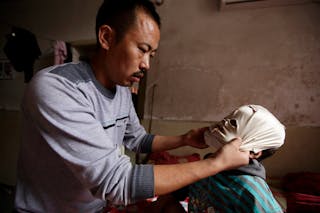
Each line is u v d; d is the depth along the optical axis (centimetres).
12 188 228
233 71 202
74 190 67
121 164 55
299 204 128
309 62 180
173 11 222
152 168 54
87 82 65
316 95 178
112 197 54
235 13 201
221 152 56
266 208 62
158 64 226
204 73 212
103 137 57
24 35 223
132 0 61
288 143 183
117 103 80
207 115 211
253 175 68
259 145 67
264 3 185
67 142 54
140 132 105
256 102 195
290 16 184
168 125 221
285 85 186
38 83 56
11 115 265
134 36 60
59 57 225
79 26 253
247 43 197
